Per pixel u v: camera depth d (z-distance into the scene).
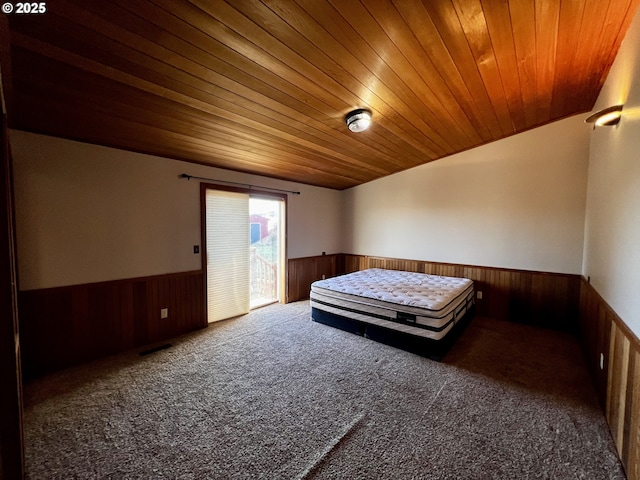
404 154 4.09
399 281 4.01
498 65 2.19
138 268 3.07
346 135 3.20
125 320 2.98
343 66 1.98
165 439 1.75
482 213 4.19
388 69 2.07
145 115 2.31
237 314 4.16
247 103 2.31
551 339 3.35
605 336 2.14
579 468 1.55
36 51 1.52
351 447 1.69
